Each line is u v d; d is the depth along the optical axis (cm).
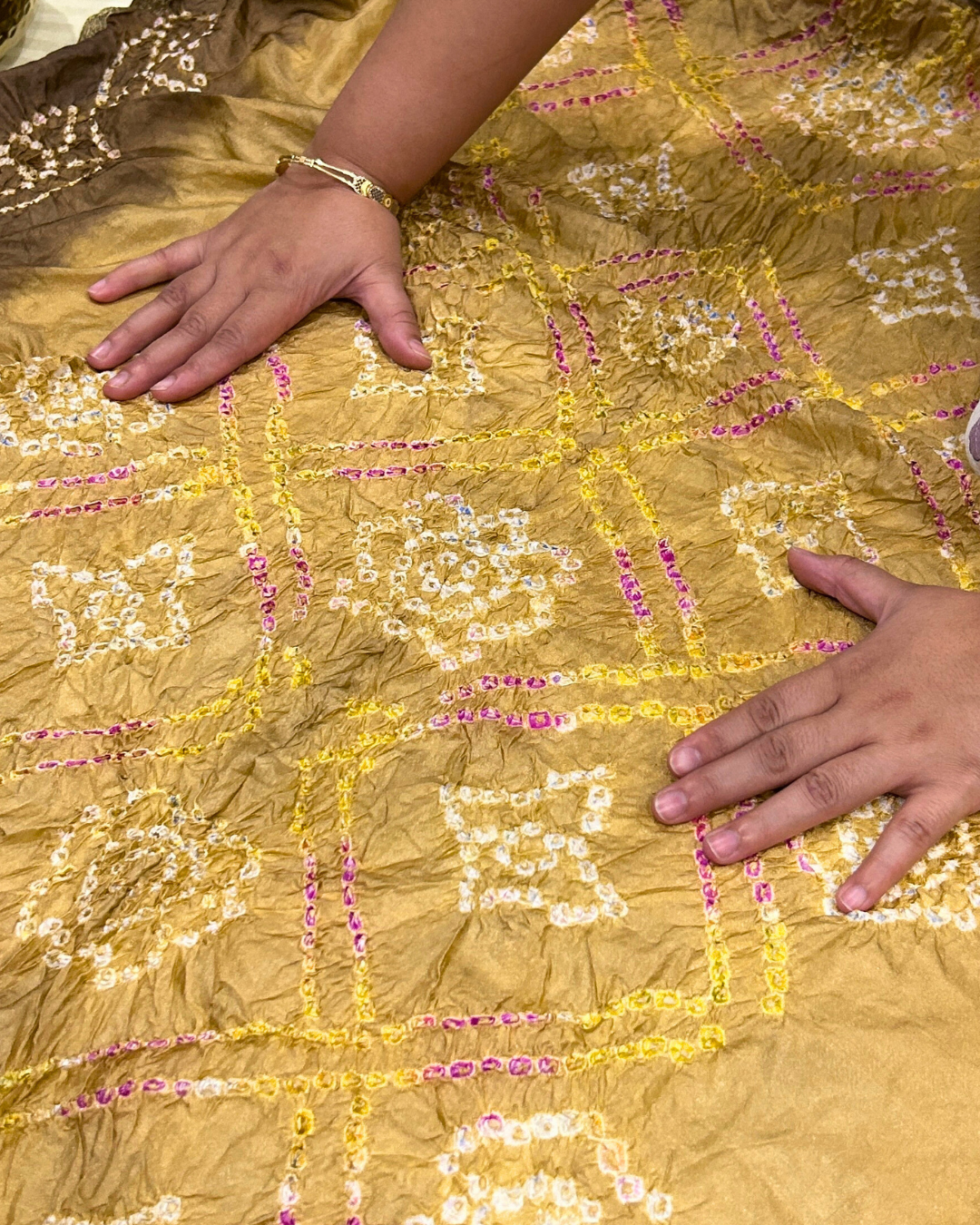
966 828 74
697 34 101
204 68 98
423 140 88
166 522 83
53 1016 72
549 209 93
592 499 84
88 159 95
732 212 93
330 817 75
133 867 75
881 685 75
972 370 86
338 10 100
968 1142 69
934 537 82
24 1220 69
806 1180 69
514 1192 69
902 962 72
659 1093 70
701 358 88
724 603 80
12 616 80
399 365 88
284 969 72
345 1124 70
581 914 73
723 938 73
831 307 89
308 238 88
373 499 84
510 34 85
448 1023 71
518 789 75
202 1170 69
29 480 84
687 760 75
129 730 78
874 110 97
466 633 79
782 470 84
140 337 87
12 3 102
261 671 79
